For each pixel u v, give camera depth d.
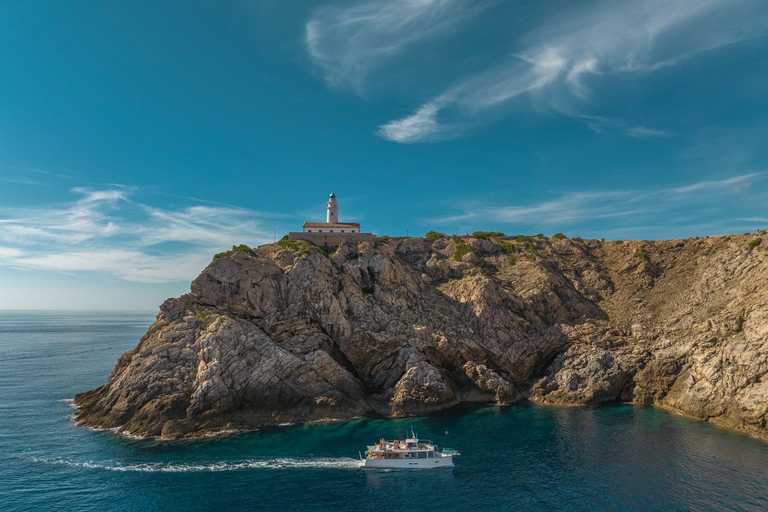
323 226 134.00
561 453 66.25
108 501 51.69
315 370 87.81
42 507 50.25
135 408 76.69
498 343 103.69
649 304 113.75
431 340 98.94
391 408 87.38
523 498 52.75
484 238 145.62
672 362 92.56
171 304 91.88
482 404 93.69
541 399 95.62
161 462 62.50
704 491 53.34
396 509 50.38
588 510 49.75
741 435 72.19
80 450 66.31
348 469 61.44
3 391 102.75
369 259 114.75
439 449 68.12
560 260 135.62
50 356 161.88
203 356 82.69
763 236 112.12
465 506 51.06
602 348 102.62
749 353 79.25
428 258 132.75
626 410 88.12
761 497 51.66
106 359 154.12
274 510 50.12
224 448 68.06
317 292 100.00
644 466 60.81
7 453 65.00
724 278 106.44
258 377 83.12
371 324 98.69
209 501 51.94
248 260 100.56
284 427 78.25
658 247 134.12
